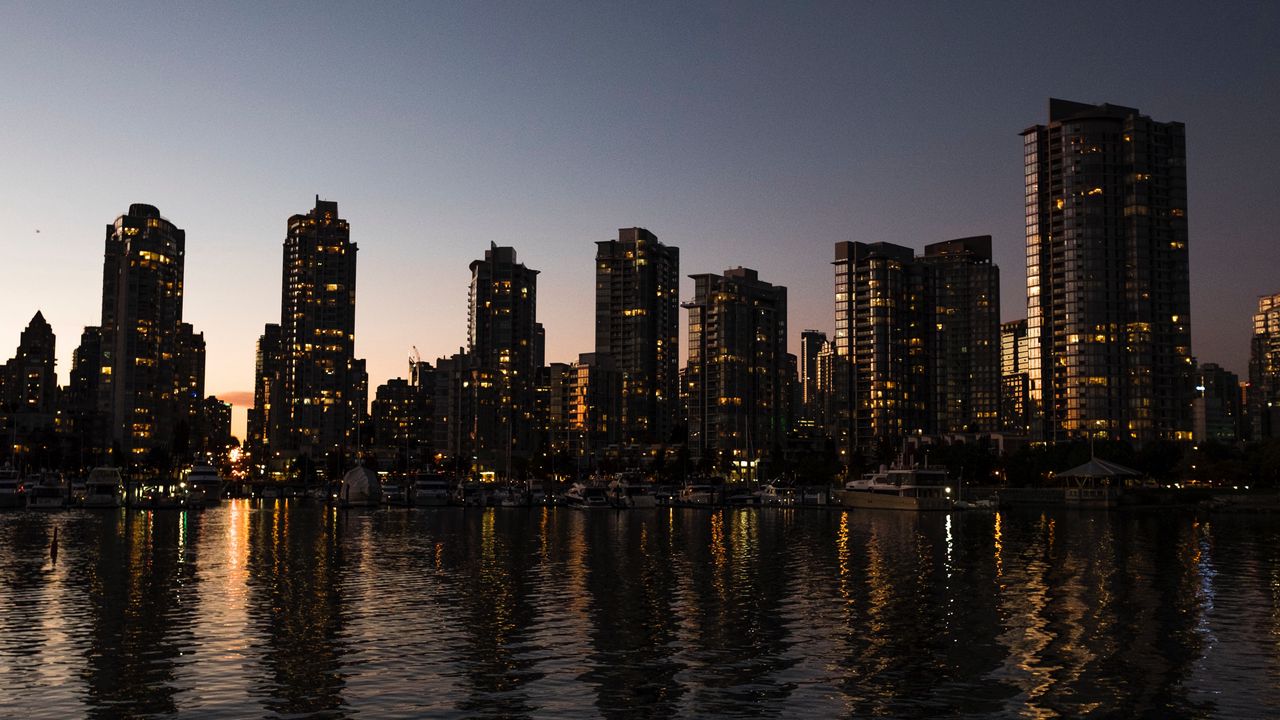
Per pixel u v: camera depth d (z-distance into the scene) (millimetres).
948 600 70625
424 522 173750
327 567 93438
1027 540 127938
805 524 167500
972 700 42219
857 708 41062
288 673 47031
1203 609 66188
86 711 40531
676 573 88375
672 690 44000
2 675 46562
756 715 40062
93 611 65250
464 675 46719
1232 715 40031
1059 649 52562
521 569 91938
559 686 44688
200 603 69000
